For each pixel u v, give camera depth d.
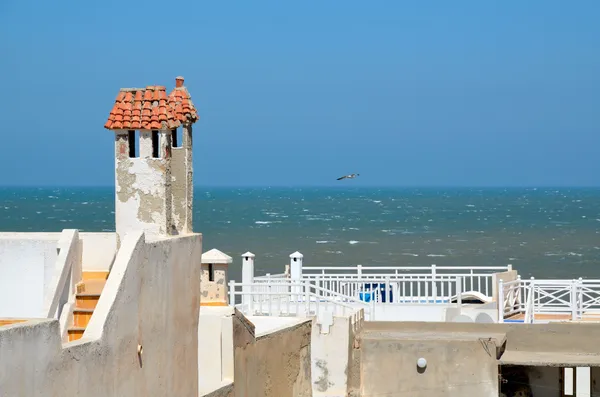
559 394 34.19
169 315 19.25
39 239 18.41
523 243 144.00
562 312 41.69
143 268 17.84
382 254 126.38
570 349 34.03
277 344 26.64
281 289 41.91
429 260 117.12
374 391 32.75
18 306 18.33
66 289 18.05
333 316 31.94
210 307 23.69
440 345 32.31
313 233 166.12
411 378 32.44
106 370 16.11
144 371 17.89
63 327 17.36
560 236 158.00
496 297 40.69
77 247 18.45
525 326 34.41
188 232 21.19
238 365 23.31
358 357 32.78
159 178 19.39
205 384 22.81
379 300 43.34
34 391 13.75
